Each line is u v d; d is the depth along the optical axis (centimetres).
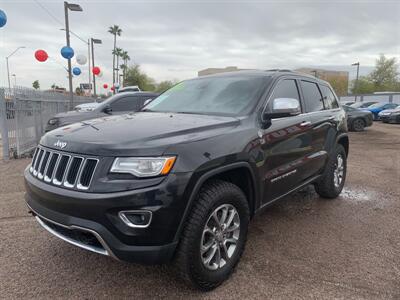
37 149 301
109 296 272
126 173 234
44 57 1402
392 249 356
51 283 288
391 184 625
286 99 337
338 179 524
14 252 340
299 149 394
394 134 1616
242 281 294
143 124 295
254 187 315
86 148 248
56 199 248
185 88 427
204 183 270
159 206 232
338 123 502
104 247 236
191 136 266
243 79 387
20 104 913
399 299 271
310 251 349
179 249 251
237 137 294
